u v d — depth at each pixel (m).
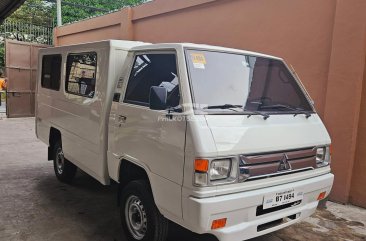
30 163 6.89
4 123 11.73
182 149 2.82
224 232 2.78
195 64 3.23
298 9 5.74
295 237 4.11
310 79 5.62
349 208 5.07
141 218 3.51
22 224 4.11
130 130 3.50
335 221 4.59
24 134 9.89
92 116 4.30
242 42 6.74
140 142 3.33
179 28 8.26
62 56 5.32
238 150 2.83
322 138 3.58
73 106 4.86
